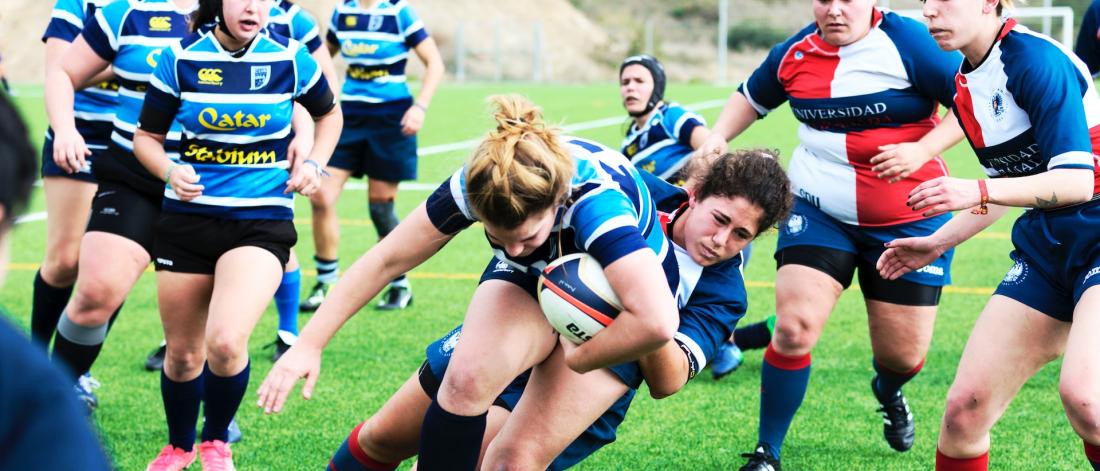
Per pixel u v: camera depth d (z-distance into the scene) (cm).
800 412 865
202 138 675
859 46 713
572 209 468
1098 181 561
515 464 516
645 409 870
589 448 570
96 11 758
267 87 680
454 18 6312
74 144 730
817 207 740
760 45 6812
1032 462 748
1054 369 963
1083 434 529
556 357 525
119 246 725
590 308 455
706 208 532
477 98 4034
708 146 767
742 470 731
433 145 2619
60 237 839
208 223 680
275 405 498
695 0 7156
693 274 553
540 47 5831
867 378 952
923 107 712
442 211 494
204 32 679
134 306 1195
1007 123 576
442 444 500
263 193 687
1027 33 568
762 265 1438
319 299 1180
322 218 1169
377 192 1241
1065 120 545
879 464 758
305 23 910
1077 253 563
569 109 3578
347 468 573
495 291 515
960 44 575
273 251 689
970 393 572
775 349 727
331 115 728
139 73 750
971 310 1186
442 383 503
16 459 217
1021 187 543
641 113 952
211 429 701
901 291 727
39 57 5284
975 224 623
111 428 806
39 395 221
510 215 435
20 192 226
